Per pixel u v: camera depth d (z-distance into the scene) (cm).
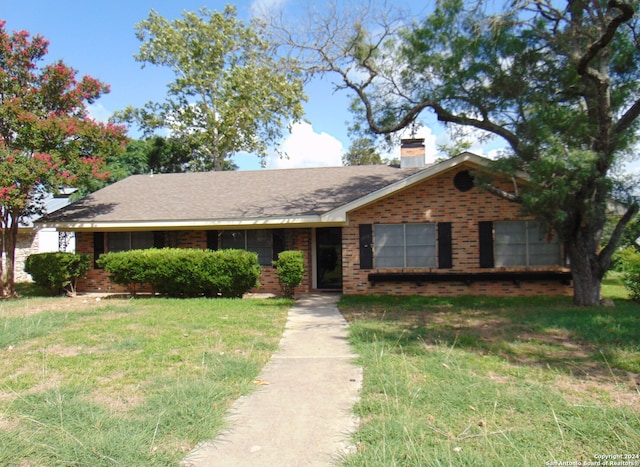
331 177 1747
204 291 1383
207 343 741
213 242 1552
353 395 509
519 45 1085
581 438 391
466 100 1160
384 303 1198
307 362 648
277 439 404
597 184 1016
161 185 1834
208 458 371
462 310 1072
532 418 432
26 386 537
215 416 445
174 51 2839
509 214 1323
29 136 1352
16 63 1420
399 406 462
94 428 413
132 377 567
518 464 346
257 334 822
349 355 684
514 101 1103
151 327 874
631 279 1250
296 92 2438
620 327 830
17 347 725
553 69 1136
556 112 1047
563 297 1275
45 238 2325
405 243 1370
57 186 1358
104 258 1390
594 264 1151
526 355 662
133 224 1461
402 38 1217
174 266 1342
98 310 1092
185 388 512
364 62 1325
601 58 1041
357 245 1386
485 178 1106
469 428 414
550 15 1072
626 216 1117
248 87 2767
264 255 1531
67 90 1465
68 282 1512
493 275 1319
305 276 1525
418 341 743
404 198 1368
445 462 347
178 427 420
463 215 1345
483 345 715
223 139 3133
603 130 1017
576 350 691
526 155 1027
